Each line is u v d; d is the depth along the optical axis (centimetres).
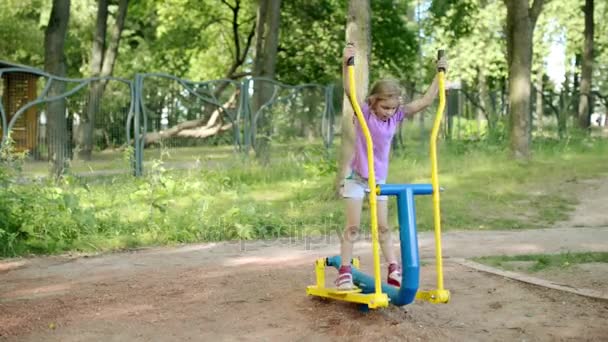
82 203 1124
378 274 486
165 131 1678
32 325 527
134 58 3822
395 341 479
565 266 720
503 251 823
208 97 1769
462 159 1758
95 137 1580
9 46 3450
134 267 761
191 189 1297
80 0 3491
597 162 1736
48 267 768
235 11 3047
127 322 531
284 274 686
